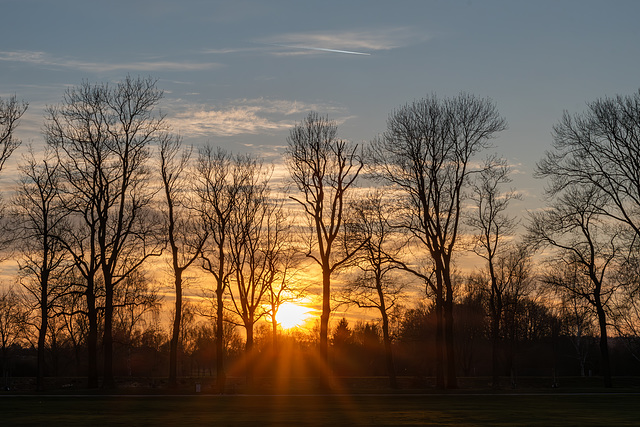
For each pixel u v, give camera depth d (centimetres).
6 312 7600
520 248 6844
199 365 13600
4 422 2747
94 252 5262
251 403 3853
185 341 12381
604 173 5541
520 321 8994
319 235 5197
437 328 5650
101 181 5225
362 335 11994
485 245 6600
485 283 8612
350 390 5247
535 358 9975
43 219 5481
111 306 5238
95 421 2780
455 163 5484
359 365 11381
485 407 3516
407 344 10362
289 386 5997
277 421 2761
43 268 5484
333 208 5194
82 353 9994
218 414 3116
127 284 6950
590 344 9962
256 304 6116
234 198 5772
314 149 5209
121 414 3128
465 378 7144
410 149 5425
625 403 3816
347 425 2594
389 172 5450
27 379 6794
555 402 3906
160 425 2602
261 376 8962
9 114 5131
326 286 5141
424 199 5394
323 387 5053
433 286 5406
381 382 6669
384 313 6244
